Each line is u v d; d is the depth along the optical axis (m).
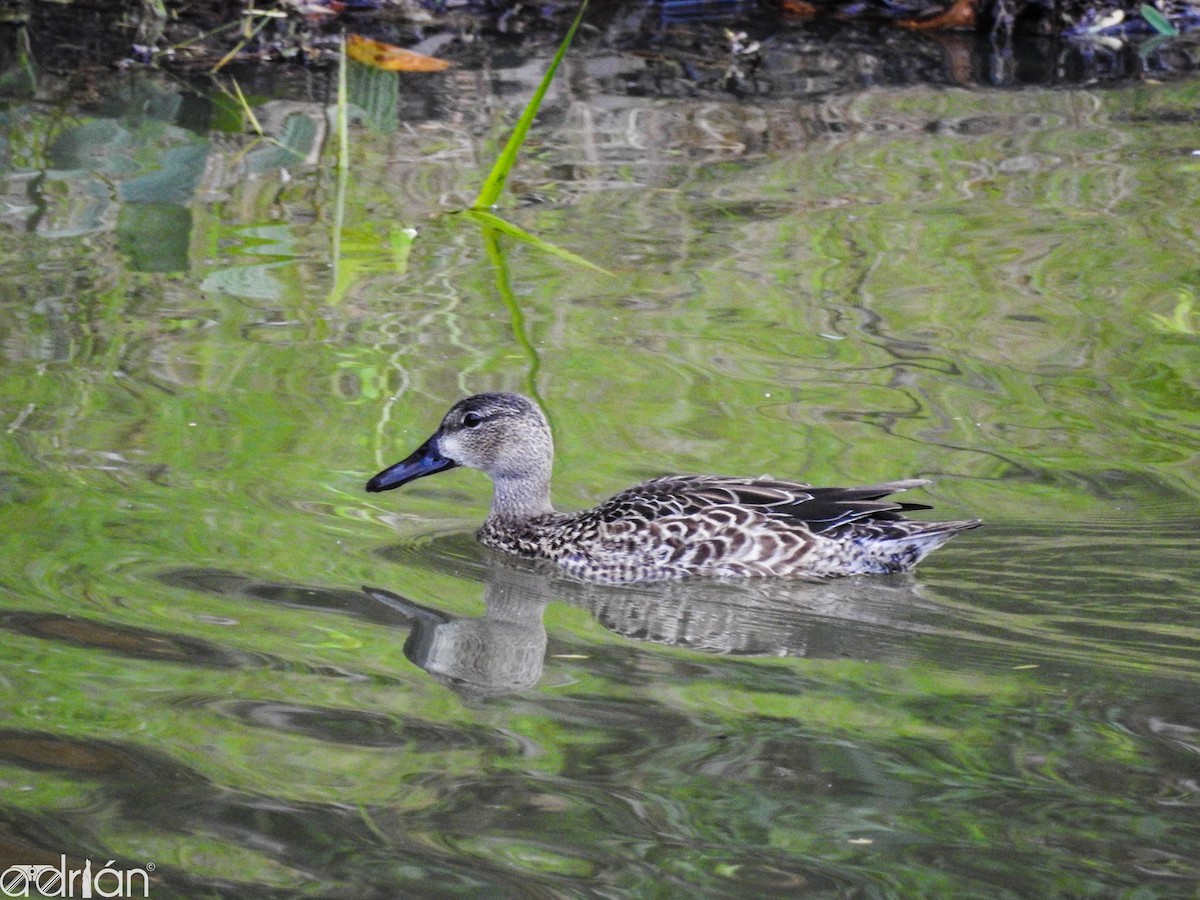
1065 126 21.27
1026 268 16.91
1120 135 20.89
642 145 20.52
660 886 7.30
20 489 11.73
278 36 23.34
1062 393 14.18
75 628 9.72
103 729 8.55
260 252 16.89
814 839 7.74
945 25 25.66
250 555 11.07
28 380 13.74
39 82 21.23
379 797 8.02
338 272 16.42
